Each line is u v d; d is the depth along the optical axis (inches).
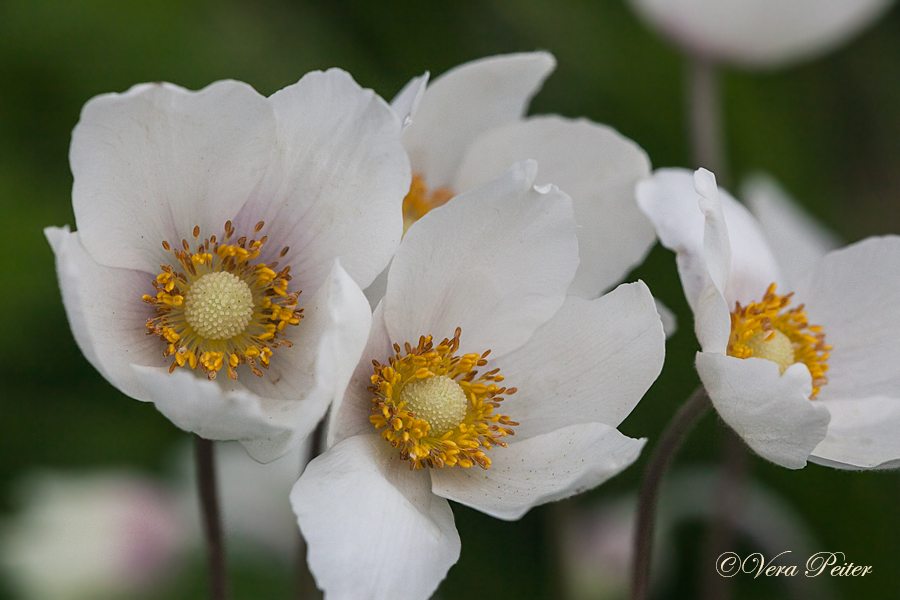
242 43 27.8
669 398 25.4
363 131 20.2
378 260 20.2
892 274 21.3
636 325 20.3
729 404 20.3
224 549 20.8
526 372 20.5
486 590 24.7
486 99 21.7
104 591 24.0
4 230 25.4
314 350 20.2
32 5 26.8
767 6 24.2
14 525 24.2
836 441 21.0
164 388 19.5
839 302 21.5
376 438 20.4
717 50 24.8
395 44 29.7
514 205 20.2
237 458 24.5
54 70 26.9
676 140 29.6
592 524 24.7
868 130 33.6
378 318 20.4
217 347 20.5
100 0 27.1
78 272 19.5
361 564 19.6
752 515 24.5
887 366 21.3
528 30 30.0
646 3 24.7
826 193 31.4
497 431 20.5
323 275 20.4
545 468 20.3
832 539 25.1
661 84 29.9
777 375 19.9
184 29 27.5
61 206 25.8
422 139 21.8
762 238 21.6
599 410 20.4
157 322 20.4
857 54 33.7
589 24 30.4
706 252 20.2
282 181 20.3
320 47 28.6
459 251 20.3
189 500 24.5
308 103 20.2
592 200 21.4
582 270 21.5
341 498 19.8
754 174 28.6
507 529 25.0
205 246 20.5
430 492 20.3
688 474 24.8
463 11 30.1
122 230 20.3
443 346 20.5
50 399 25.4
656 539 24.5
